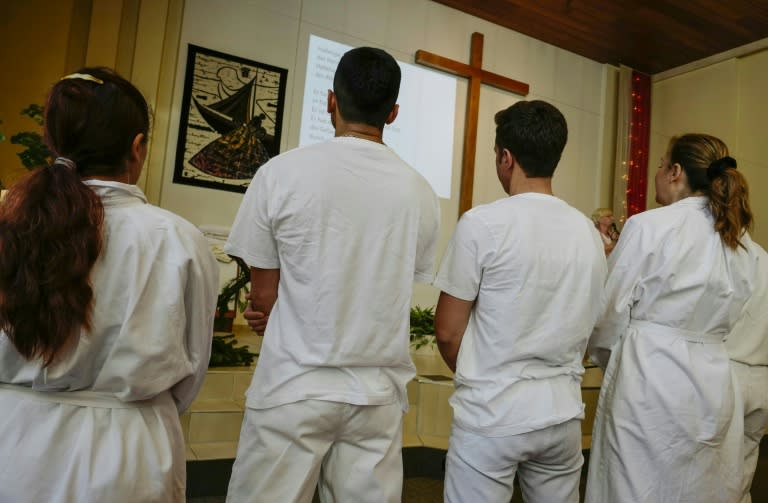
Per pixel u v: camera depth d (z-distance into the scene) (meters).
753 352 1.70
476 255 1.23
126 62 4.74
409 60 6.04
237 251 1.08
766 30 6.16
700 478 1.38
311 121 5.50
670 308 1.45
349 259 1.04
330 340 1.01
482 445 1.20
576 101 7.08
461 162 6.31
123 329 0.82
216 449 2.51
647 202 7.32
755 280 1.52
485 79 6.28
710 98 6.79
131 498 0.81
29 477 0.77
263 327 1.17
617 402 1.47
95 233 0.80
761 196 6.21
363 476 1.03
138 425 0.85
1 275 0.76
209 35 5.07
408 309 1.10
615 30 6.43
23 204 0.77
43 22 4.47
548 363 1.23
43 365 0.78
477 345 1.26
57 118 0.86
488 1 6.09
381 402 1.04
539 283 1.21
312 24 5.56
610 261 1.56
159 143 4.84
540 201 1.28
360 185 1.07
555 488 1.25
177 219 0.92
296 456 1.00
